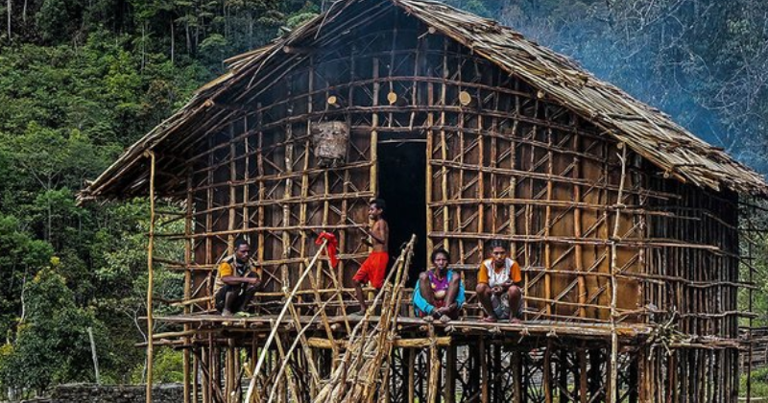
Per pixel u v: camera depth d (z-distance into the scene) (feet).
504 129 48.49
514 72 46.01
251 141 53.52
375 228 48.49
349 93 51.29
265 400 52.31
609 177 46.55
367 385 37.09
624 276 44.91
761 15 111.14
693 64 108.68
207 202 54.39
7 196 160.04
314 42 50.72
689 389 53.88
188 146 54.13
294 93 52.47
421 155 67.51
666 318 46.98
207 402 54.39
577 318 46.52
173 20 215.72
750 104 108.68
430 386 43.16
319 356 51.85
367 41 51.08
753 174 59.98
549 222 47.39
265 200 52.90
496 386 54.95
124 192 56.34
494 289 45.29
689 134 62.44
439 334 47.39
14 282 144.46
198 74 205.16
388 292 39.86
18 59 208.74
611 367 44.83
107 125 185.37
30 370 98.63
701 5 111.65
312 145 51.88
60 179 168.76
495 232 48.24
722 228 57.88
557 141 47.57
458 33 47.16
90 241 158.20
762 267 91.40
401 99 50.60
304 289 51.47
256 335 51.67
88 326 102.42
